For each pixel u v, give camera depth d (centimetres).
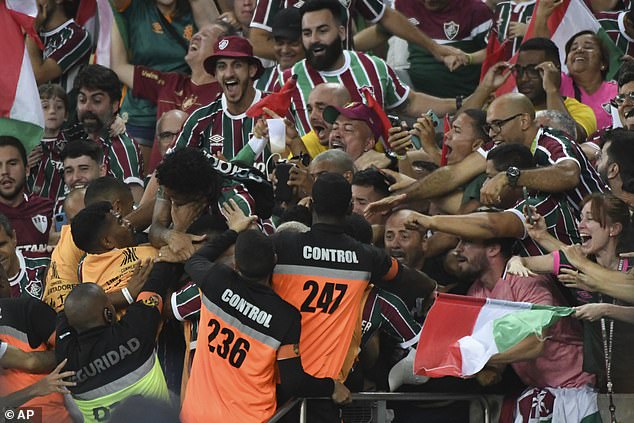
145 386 1886
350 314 1850
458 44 2947
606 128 2453
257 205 2123
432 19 2950
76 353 1883
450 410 2028
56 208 2541
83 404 1888
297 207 2052
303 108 2642
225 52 2442
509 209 2028
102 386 1878
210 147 2461
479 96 2539
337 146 2344
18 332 1952
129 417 1872
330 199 1839
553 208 2038
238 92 2453
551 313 1864
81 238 1988
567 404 1889
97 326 1886
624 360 1861
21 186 2511
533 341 1864
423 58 2933
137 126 2911
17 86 2545
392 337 1991
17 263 2436
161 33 2967
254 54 2878
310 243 1842
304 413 1853
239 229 1930
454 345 1898
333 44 2647
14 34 2558
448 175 2223
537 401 1916
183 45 2972
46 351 1953
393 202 2122
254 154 2289
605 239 1903
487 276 2028
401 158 2348
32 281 2442
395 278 1916
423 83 2931
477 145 2239
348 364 1883
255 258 1784
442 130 2778
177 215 1986
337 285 1841
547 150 2081
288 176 2217
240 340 1812
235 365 1817
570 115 2444
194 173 1961
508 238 2025
